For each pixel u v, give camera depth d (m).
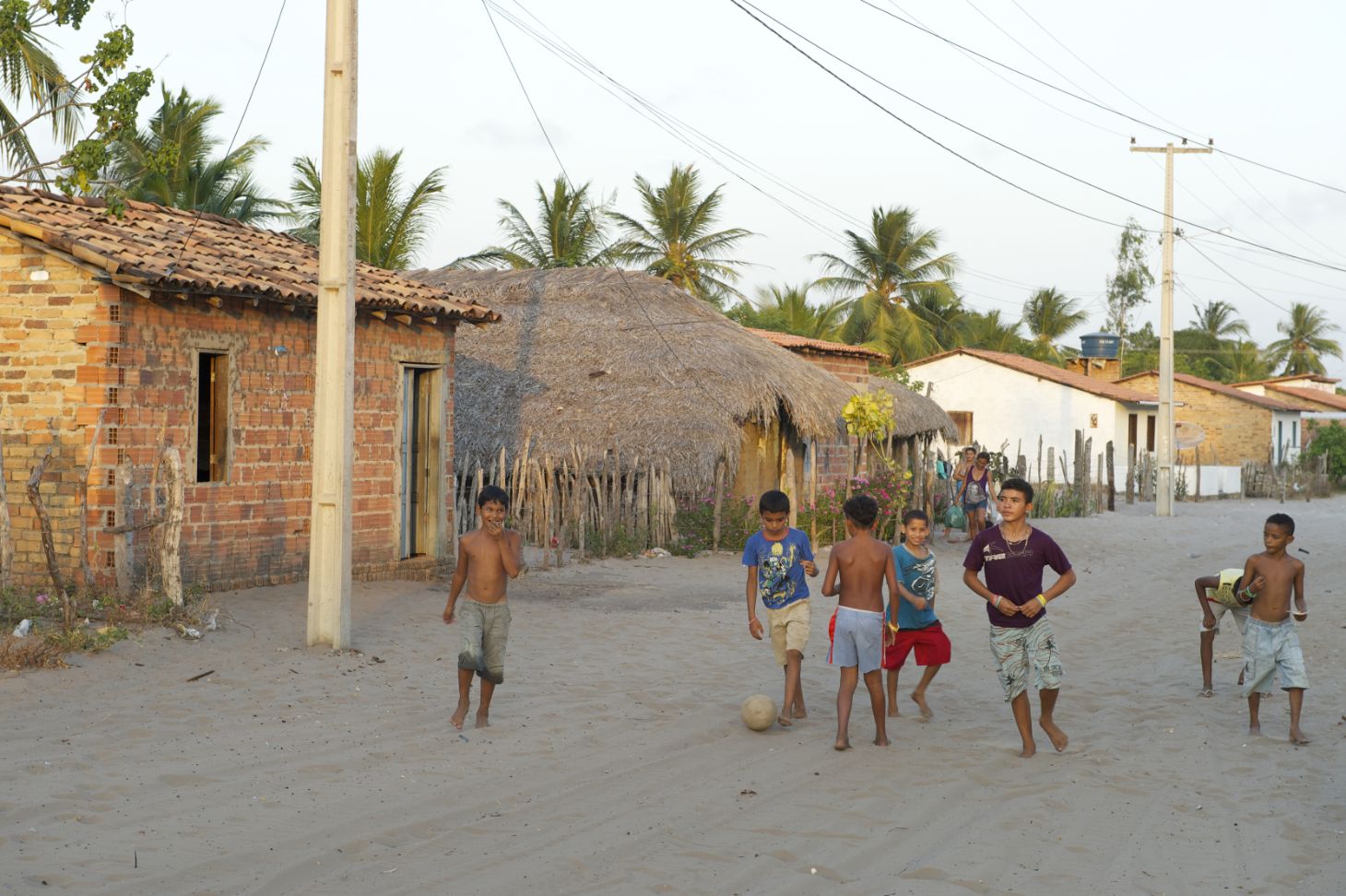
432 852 5.66
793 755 7.69
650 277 24.66
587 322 22.66
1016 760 7.69
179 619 10.35
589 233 41.53
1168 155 32.69
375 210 32.75
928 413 27.75
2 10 11.68
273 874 5.25
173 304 11.70
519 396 20.52
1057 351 65.62
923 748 7.95
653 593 14.78
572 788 6.80
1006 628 7.79
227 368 12.36
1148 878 5.58
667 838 5.98
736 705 9.10
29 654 8.87
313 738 7.61
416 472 15.52
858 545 7.94
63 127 18.55
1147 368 70.12
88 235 11.55
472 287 25.17
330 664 9.75
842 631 7.90
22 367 11.45
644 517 18.47
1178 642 12.80
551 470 17.56
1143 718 9.04
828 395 21.67
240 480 12.49
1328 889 5.47
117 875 5.14
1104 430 40.69
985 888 5.38
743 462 21.95
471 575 8.10
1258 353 80.50
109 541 11.09
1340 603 15.85
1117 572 19.69
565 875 5.41
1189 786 7.17
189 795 6.35
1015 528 7.81
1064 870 5.65
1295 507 38.28
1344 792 7.09
